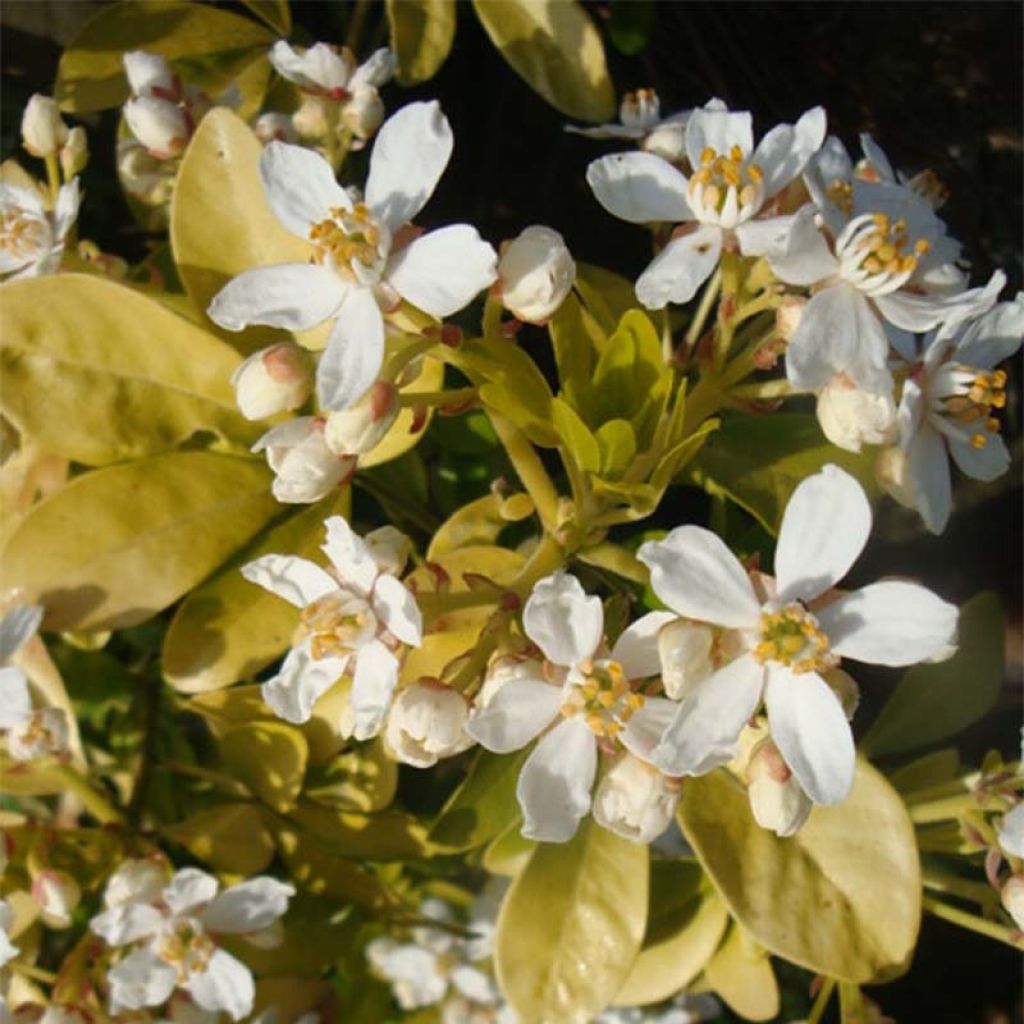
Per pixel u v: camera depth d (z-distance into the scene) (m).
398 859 0.26
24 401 0.23
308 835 0.26
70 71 0.27
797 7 0.31
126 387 0.23
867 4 0.31
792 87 0.31
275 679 0.21
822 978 0.25
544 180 0.31
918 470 0.22
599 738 0.21
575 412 0.22
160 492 0.23
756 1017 0.25
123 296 0.23
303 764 0.25
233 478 0.24
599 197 0.22
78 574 0.23
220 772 0.26
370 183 0.21
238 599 0.23
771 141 0.22
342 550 0.21
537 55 0.27
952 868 0.30
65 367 0.23
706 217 0.22
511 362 0.22
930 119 0.32
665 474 0.22
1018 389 0.34
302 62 0.25
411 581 0.22
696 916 0.25
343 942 0.27
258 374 0.21
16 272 0.24
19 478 0.24
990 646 0.26
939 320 0.21
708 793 0.23
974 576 0.34
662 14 0.30
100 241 0.30
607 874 0.23
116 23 0.28
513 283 0.21
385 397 0.21
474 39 0.31
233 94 0.27
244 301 0.21
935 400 0.22
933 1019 0.37
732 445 0.24
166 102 0.25
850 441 0.21
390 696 0.21
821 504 0.21
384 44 0.30
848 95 0.31
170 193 0.26
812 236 0.21
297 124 0.26
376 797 0.26
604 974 0.23
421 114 0.21
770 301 0.22
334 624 0.21
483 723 0.21
